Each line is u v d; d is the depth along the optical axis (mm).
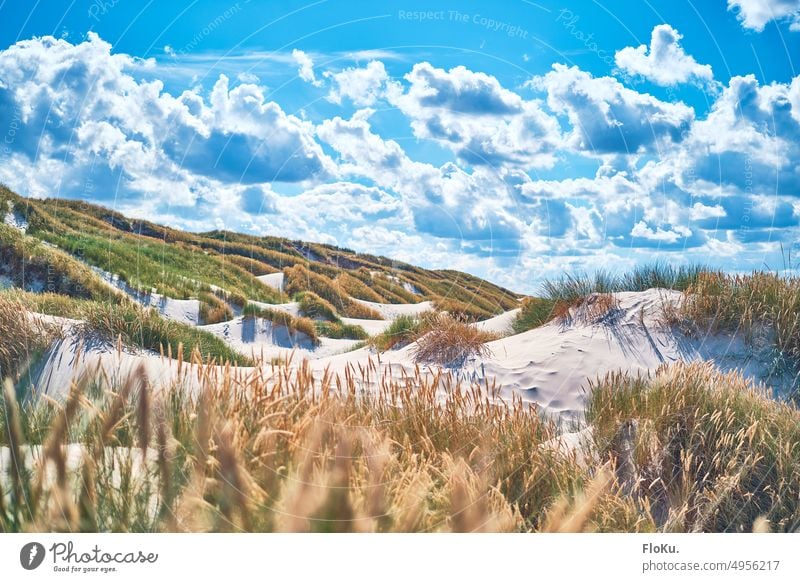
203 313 14594
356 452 2779
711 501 3459
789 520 3412
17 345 6043
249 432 2711
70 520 2160
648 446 3906
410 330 9344
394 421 3832
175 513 2260
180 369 3178
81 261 14594
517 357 7422
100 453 2348
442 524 2496
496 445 3582
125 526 2248
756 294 7094
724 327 7023
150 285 15055
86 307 7617
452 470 2779
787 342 6430
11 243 13094
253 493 2195
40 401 3178
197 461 2328
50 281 12648
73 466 2387
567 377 6727
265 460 2371
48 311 7613
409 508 2422
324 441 2703
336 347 13734
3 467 2369
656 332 7340
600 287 8805
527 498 3229
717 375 4914
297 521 2195
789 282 7195
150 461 2482
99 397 2854
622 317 7762
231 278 19062
